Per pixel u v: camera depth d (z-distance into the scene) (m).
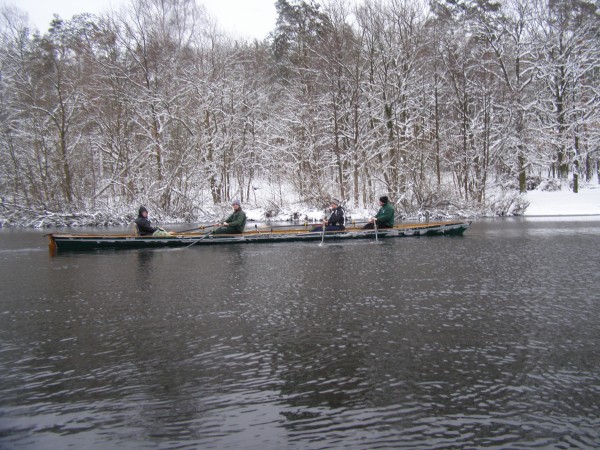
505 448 3.73
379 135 32.94
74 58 34.91
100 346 6.05
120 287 9.52
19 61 31.09
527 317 7.02
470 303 7.84
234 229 17.23
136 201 30.28
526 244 15.74
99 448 3.81
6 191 30.34
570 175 51.44
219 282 9.88
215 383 4.92
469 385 4.78
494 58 36.97
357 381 4.90
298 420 4.17
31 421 4.23
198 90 33.72
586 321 6.80
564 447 3.73
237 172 38.03
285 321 6.96
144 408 4.43
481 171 34.47
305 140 35.88
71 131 32.31
